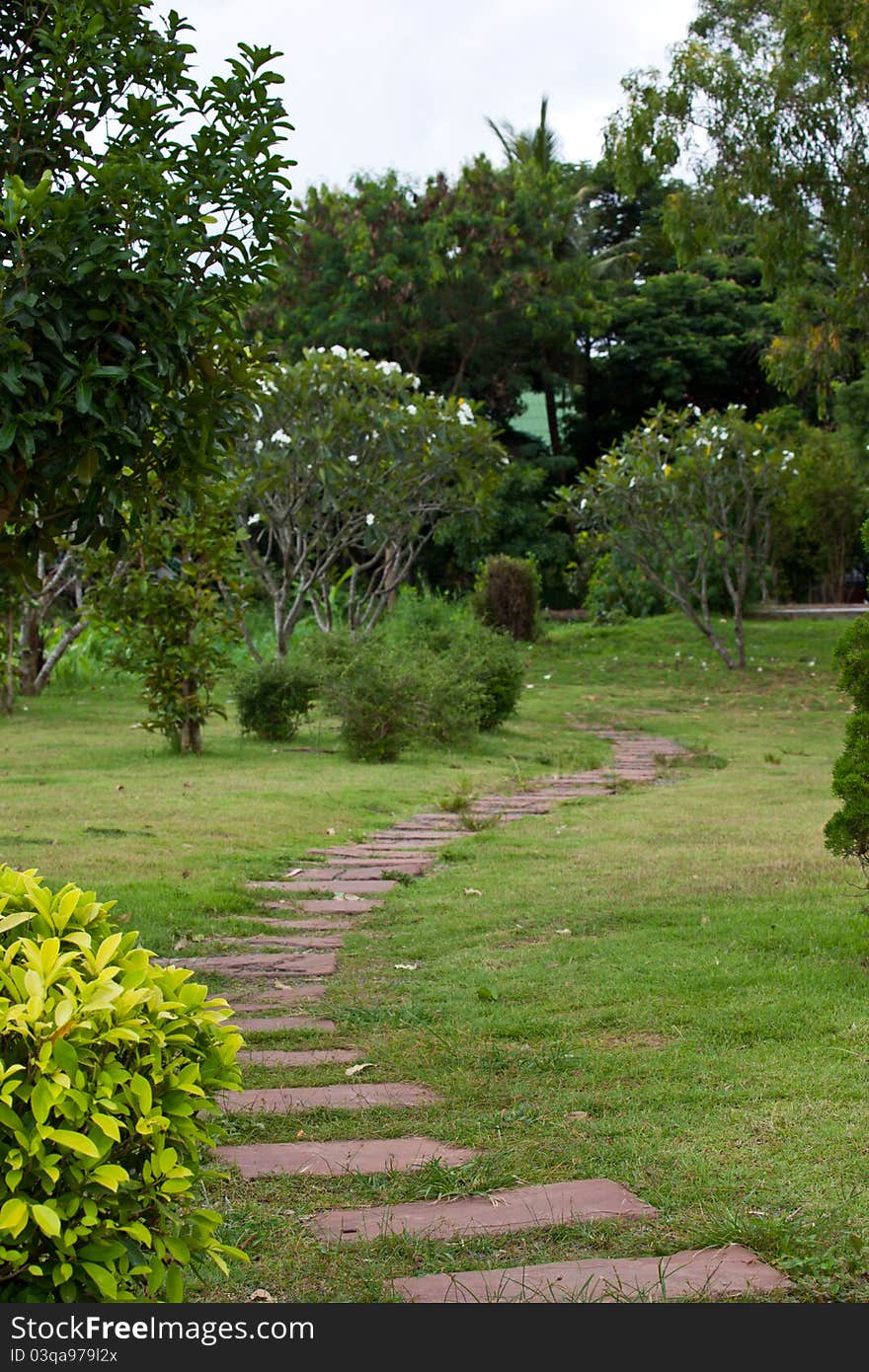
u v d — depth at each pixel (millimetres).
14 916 2309
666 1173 3391
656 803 10734
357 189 32781
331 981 5508
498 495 32500
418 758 13570
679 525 22266
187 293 3789
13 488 3684
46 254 3510
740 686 20531
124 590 12695
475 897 7109
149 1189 2162
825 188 19078
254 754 13352
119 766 12180
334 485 16312
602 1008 4891
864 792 5488
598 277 37688
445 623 22594
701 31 20453
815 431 30531
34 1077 2018
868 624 5730
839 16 17656
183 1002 2381
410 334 32562
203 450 4129
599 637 25562
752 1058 4250
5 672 16219
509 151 38656
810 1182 3275
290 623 17109
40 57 4113
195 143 4000
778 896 6695
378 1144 3703
